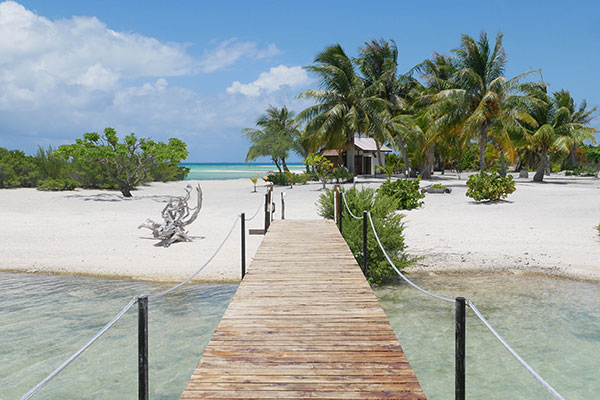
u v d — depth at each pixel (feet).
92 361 21.25
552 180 146.30
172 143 103.24
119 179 99.76
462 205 77.46
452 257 43.06
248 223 62.18
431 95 130.52
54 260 41.42
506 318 27.30
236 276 36.60
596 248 45.01
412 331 25.48
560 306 29.45
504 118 118.11
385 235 38.52
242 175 293.23
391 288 35.01
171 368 20.52
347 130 130.72
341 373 13.74
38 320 26.55
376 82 133.39
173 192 115.03
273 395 12.42
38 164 130.52
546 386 9.39
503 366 20.93
